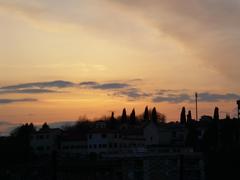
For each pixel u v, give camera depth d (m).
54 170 82.56
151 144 163.62
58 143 171.62
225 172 111.00
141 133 176.12
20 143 146.75
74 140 170.25
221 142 134.88
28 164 120.06
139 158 114.69
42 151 166.50
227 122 144.12
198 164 113.62
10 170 114.81
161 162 113.50
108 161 117.31
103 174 115.38
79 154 143.75
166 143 167.12
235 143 125.88
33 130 185.62
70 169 114.56
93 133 167.25
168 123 194.50
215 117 175.50
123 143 168.88
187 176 112.31
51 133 171.38
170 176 112.12
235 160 111.19
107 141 165.62
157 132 170.88
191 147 142.50
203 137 148.38
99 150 165.25
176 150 134.50
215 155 115.75
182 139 169.62
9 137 159.00
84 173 115.00
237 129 136.75
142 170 113.69
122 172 114.50
